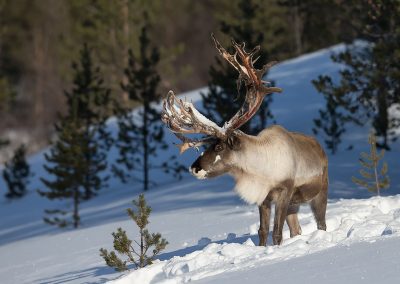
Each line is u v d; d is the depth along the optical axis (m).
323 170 37.94
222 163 34.81
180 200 82.50
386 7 79.88
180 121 35.72
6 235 91.44
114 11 164.62
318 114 113.88
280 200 34.94
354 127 103.50
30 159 141.50
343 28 97.88
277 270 26.92
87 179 89.81
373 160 53.28
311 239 32.41
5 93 164.88
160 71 163.62
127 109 109.25
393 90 83.62
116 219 78.44
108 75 168.25
